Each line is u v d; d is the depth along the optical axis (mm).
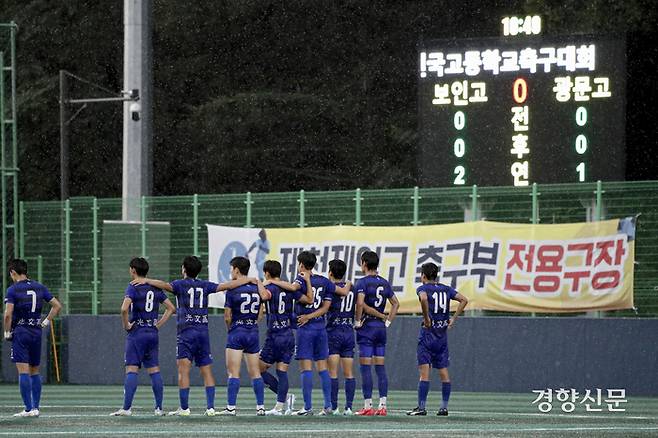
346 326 59094
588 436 48656
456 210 76688
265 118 133875
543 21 107312
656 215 73062
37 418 56156
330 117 135250
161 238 81562
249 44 140250
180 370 57094
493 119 76688
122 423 53344
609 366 73500
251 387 80562
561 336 74500
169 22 137625
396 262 77250
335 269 58625
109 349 83125
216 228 80500
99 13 135875
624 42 75062
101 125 135000
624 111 74938
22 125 131875
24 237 86000
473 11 140000
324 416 57469
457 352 76375
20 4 137375
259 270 79500
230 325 57219
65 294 84375
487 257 75750
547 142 76000
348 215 78375
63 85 87688
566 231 74312
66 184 87188
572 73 75625
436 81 77500
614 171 75188
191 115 137000
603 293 73500
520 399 70812
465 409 63812
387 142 133125
